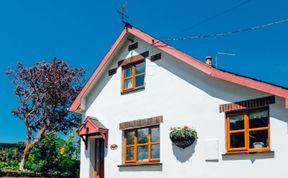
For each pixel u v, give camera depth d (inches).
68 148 1069.1
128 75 684.7
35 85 1069.8
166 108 605.9
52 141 1056.2
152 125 623.8
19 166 1010.7
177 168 570.6
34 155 1029.2
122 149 661.3
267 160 479.5
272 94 484.7
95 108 724.0
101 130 682.8
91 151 718.5
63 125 1090.7
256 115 505.4
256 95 502.3
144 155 628.7
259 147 493.4
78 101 741.3
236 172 504.1
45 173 954.1
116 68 701.9
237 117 523.5
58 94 1069.1
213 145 532.4
